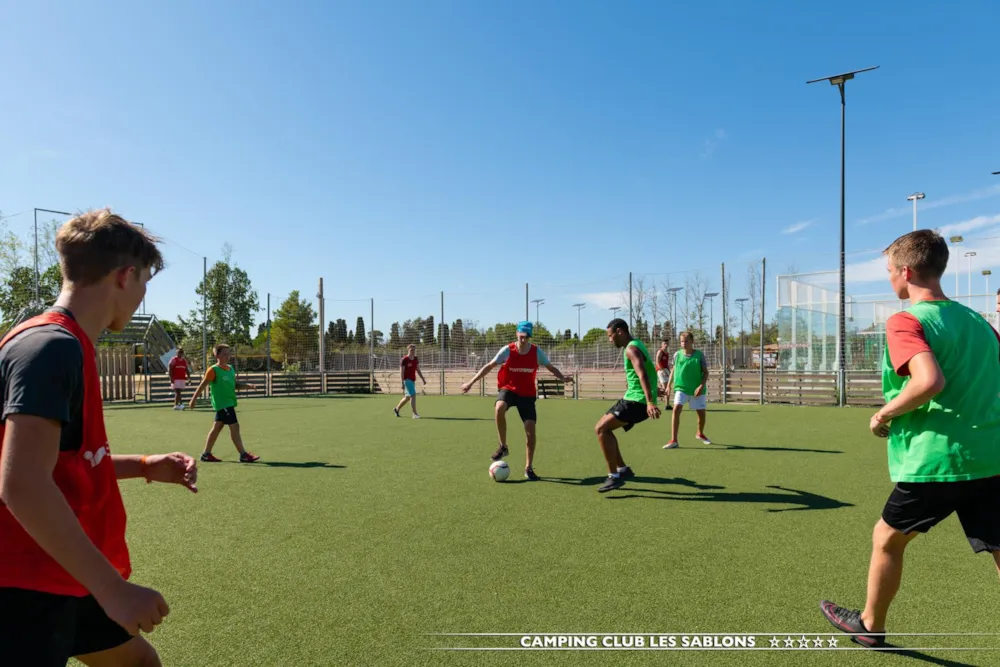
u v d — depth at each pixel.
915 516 2.52
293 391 26.33
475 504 5.64
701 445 9.45
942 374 2.28
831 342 18.84
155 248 1.70
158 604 1.30
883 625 2.80
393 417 15.01
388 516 5.23
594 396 22.30
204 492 6.27
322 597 3.44
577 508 5.46
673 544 4.38
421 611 3.24
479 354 26.00
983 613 3.18
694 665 2.65
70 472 1.44
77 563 1.24
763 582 3.63
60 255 1.53
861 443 9.58
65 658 1.44
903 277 2.68
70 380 1.34
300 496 6.04
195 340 35.03
